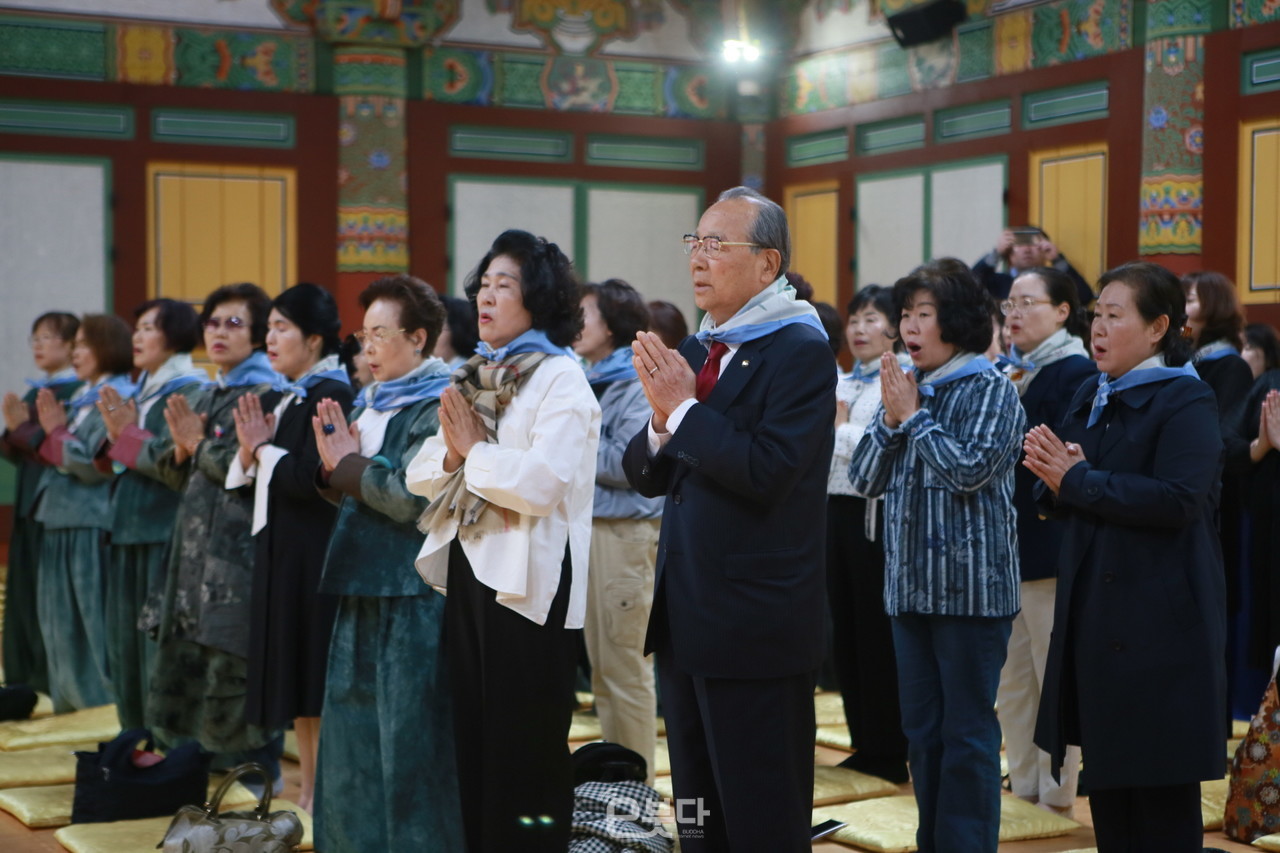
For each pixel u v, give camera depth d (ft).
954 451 11.12
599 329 14.74
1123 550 10.59
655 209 35.86
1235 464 15.94
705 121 36.11
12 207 30.99
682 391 9.14
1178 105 25.53
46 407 17.70
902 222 31.99
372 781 11.43
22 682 19.19
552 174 34.94
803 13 34.71
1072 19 27.84
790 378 9.11
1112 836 10.98
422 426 11.46
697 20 35.99
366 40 32.78
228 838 11.80
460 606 10.45
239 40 32.48
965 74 30.32
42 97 31.09
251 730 13.92
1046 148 28.48
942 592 11.25
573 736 16.79
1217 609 10.62
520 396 10.37
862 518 15.05
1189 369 10.82
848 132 33.40
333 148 33.22
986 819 11.26
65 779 15.11
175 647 14.14
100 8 31.42
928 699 11.66
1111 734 10.53
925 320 11.78
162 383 16.52
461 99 34.09
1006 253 24.71
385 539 11.32
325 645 13.12
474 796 10.42
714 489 9.13
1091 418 11.06
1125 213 26.71
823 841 13.16
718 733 9.11
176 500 15.85
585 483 10.43
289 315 13.82
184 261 32.27
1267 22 24.30
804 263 34.88
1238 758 13.08
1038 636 14.05
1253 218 24.64
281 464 12.99
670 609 9.21
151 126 31.91
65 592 18.01
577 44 34.99
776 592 9.05
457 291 34.19
